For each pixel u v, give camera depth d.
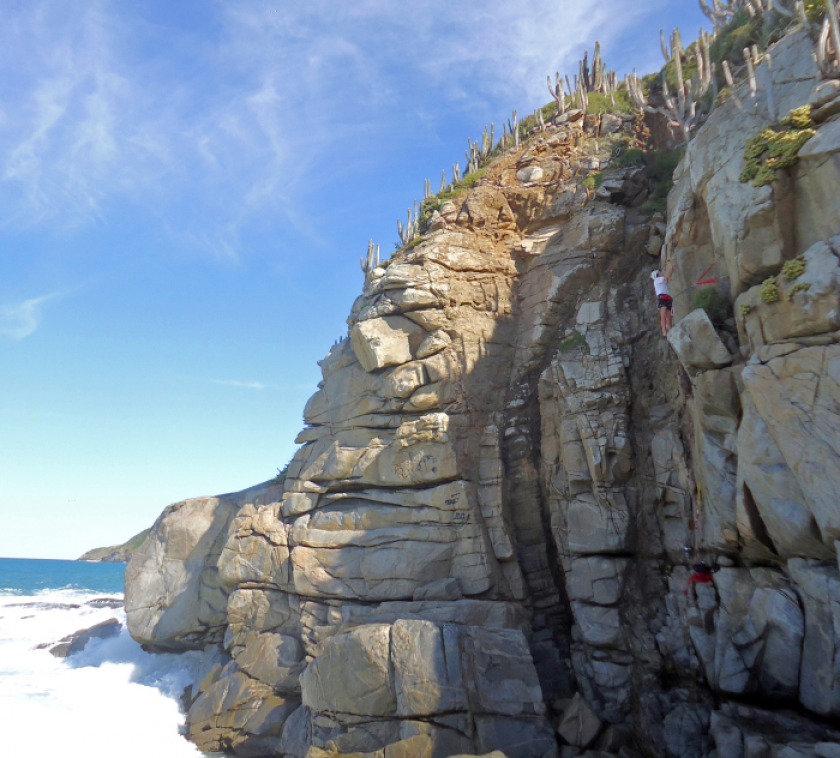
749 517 12.87
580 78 30.02
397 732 15.31
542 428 20.80
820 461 10.81
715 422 14.27
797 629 12.41
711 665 14.62
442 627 16.19
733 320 13.86
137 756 19.19
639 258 21.58
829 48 12.52
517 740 14.66
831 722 11.75
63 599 51.91
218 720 20.27
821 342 10.88
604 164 24.11
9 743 19.34
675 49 16.97
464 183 27.17
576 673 17.50
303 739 17.72
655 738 14.89
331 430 24.22
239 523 24.17
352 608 20.00
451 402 21.64
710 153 14.51
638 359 19.70
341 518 21.77
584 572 18.11
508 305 23.30
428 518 20.34
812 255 11.23
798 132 12.00
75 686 24.22
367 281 26.94
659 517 17.81
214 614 24.89
